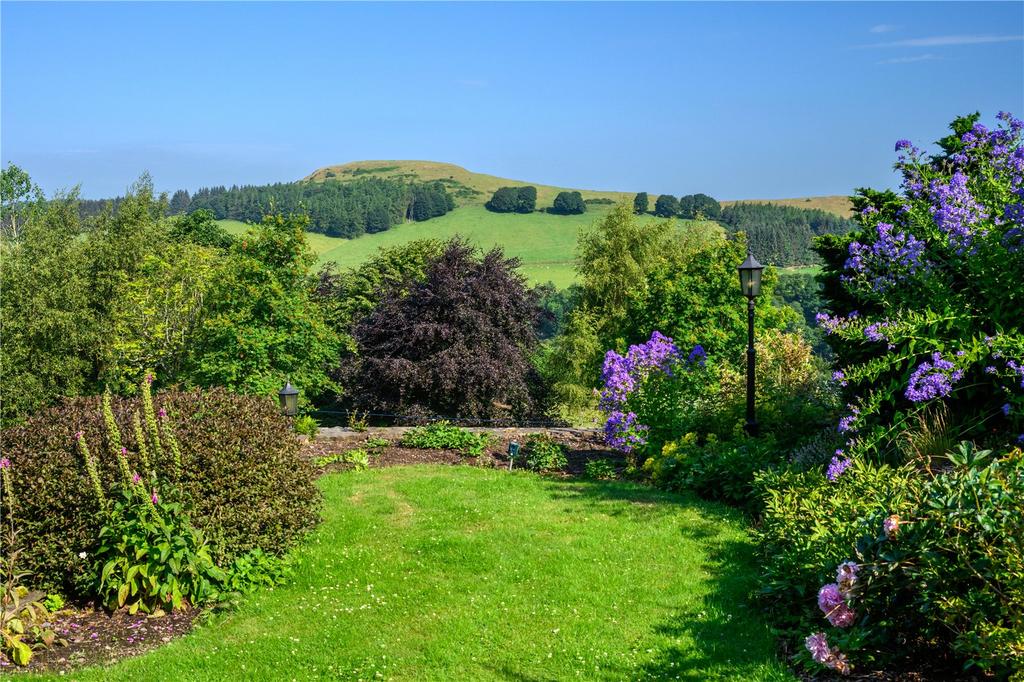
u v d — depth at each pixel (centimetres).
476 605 693
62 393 3011
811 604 623
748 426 1195
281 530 807
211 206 10812
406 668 582
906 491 586
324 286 3244
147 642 639
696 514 968
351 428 1658
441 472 1272
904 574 521
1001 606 470
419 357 2667
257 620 677
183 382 2488
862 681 504
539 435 1602
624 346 2562
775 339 1723
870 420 984
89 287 3212
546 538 884
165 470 738
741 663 562
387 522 969
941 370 765
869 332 800
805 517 711
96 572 695
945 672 499
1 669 580
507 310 2828
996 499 515
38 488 697
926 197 918
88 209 3938
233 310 2203
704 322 2248
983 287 801
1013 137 870
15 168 4347
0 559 655
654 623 647
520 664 583
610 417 1332
